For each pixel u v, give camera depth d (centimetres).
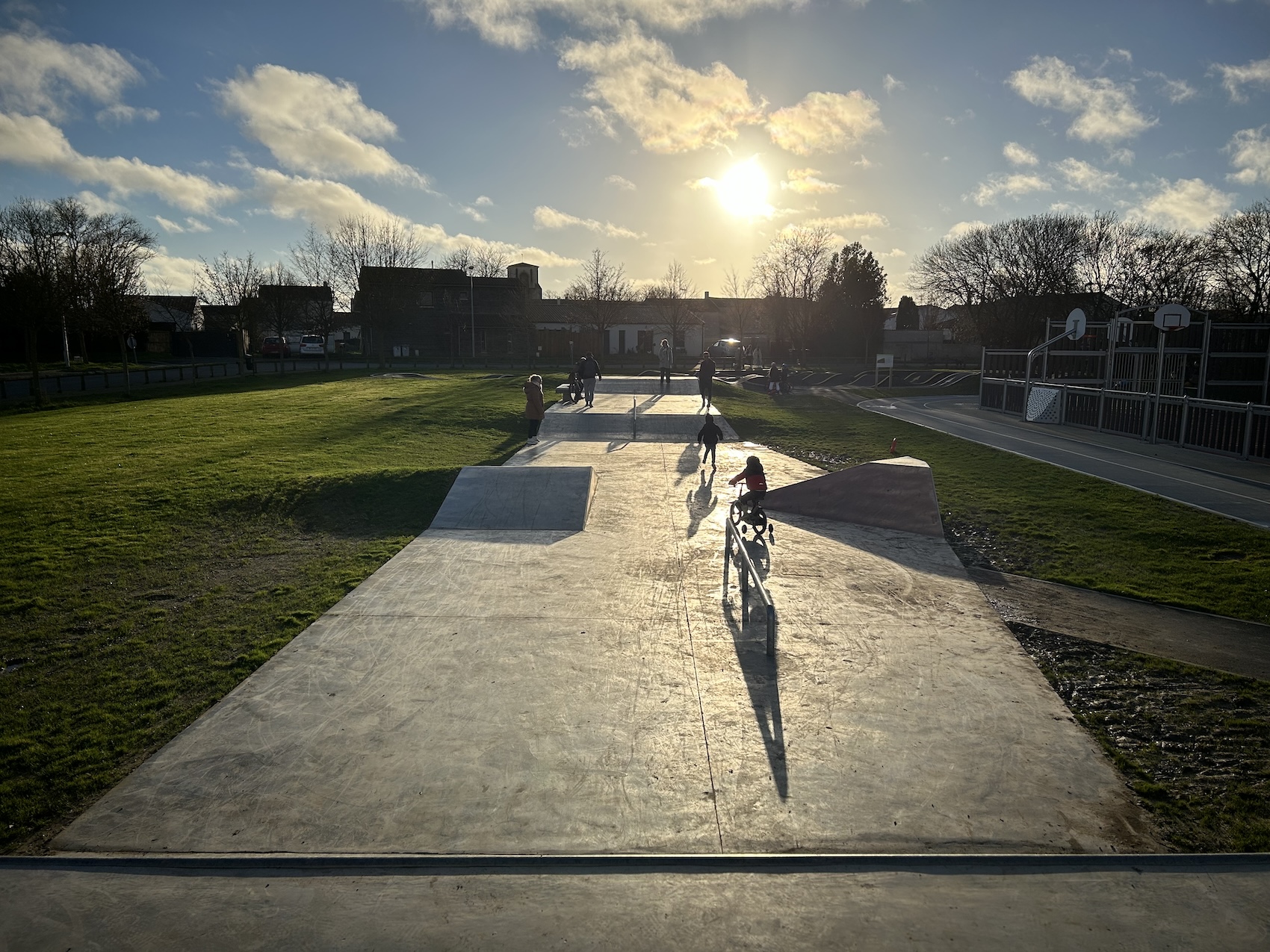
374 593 925
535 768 556
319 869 452
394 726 614
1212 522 1235
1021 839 485
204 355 6494
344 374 4294
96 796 525
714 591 941
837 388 4606
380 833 482
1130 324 2772
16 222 4059
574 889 435
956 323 7206
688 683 694
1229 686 709
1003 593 967
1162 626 855
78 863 454
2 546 1066
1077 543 1176
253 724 614
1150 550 1138
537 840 477
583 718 630
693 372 4669
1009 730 620
